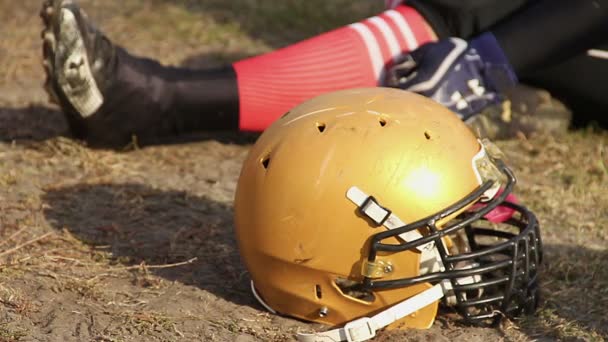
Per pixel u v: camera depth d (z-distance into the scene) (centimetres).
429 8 1878
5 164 1869
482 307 1302
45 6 1720
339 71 1847
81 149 1933
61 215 1653
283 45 2717
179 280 1422
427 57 1719
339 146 1191
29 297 1345
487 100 1730
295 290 1246
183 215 1677
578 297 1423
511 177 1266
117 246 1539
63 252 1501
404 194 1168
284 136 1230
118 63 1811
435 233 1170
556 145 2047
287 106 1873
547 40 1812
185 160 1947
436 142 1201
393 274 1193
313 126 1222
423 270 1209
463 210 1205
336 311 1241
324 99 1275
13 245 1523
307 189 1187
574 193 1844
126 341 1236
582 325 1334
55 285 1381
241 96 1859
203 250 1534
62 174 1838
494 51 1775
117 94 1820
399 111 1227
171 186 1809
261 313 1313
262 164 1240
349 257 1188
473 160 1212
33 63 2553
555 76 2058
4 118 2141
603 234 1675
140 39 2753
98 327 1270
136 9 3039
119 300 1348
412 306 1210
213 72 1880
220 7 3028
